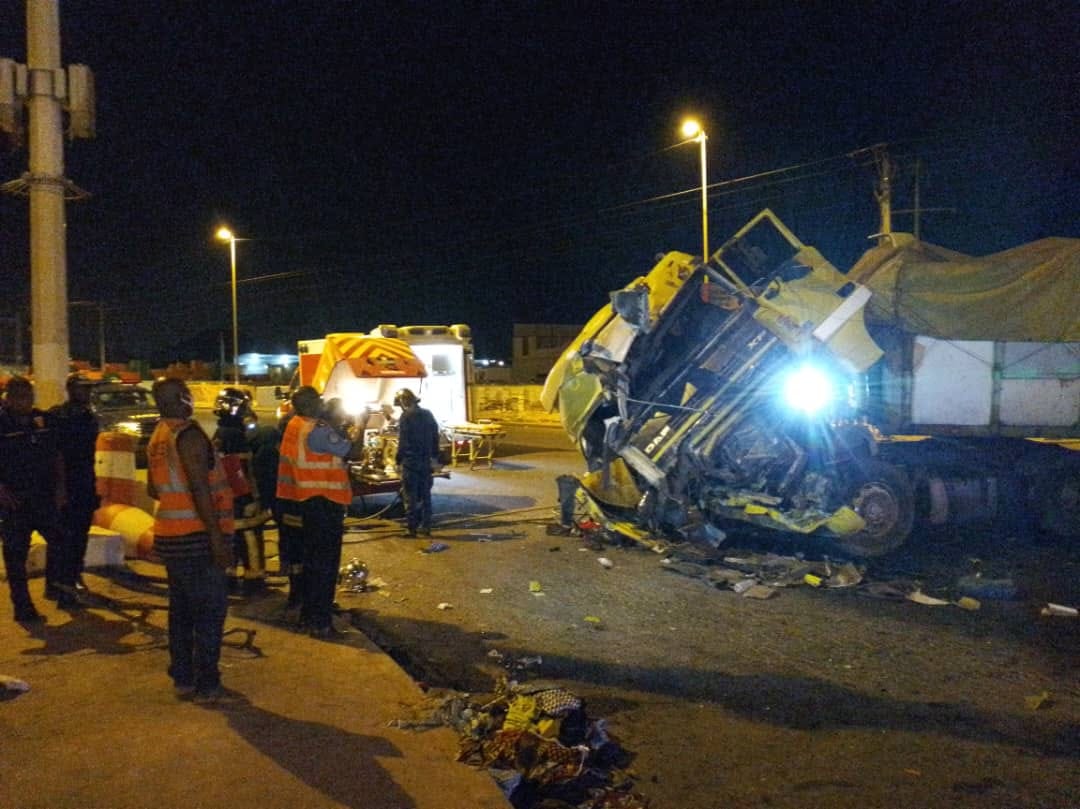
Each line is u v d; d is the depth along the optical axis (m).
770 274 10.44
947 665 6.41
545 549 10.36
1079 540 10.70
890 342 10.80
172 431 4.91
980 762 4.85
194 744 4.50
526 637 7.07
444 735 4.71
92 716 4.85
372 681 5.49
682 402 10.90
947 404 10.69
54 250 8.67
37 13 8.55
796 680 6.11
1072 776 4.68
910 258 11.20
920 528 11.52
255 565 8.10
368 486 11.96
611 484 10.91
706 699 5.78
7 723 4.74
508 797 4.21
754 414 10.30
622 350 10.42
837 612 7.78
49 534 6.90
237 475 7.89
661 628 7.30
